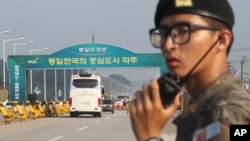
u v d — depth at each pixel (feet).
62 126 99.66
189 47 7.06
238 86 7.02
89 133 80.38
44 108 151.23
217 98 6.73
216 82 7.10
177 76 7.18
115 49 172.65
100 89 141.69
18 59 167.94
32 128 94.17
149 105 6.98
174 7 7.09
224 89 6.95
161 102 7.10
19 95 167.02
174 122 7.74
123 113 188.03
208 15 7.01
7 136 75.51
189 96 7.62
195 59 7.09
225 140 6.24
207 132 6.47
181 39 7.07
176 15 7.09
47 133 81.15
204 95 7.07
